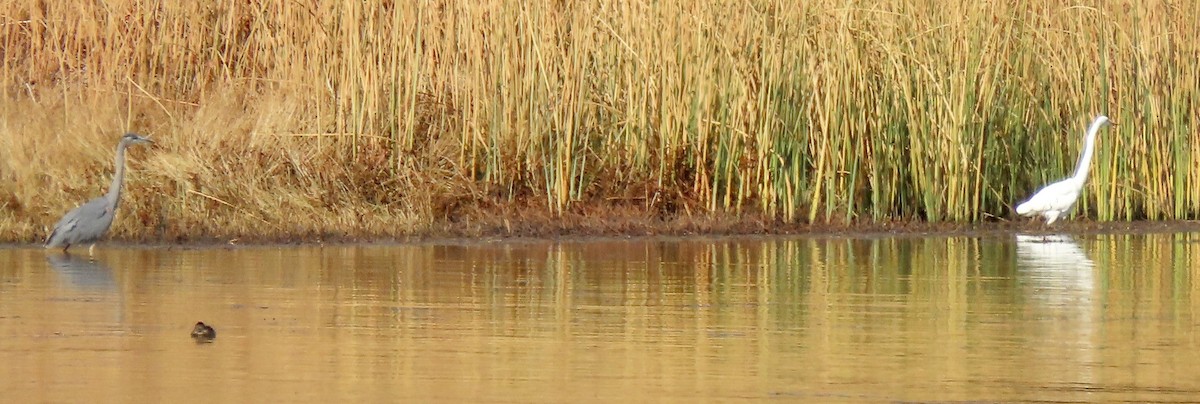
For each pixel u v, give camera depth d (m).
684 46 65.88
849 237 64.38
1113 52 71.06
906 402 28.84
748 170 66.06
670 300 42.84
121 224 59.12
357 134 64.56
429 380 30.75
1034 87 71.75
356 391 29.64
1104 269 51.84
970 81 68.44
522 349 34.47
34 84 71.94
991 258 55.72
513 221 63.28
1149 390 30.06
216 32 71.06
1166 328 37.91
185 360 32.81
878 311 40.84
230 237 59.44
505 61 65.00
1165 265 53.41
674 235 63.47
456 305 41.44
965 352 34.31
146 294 43.22
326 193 61.84
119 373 31.30
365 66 65.31
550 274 49.00
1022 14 70.25
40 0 74.12
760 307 41.41
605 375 31.34
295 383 30.36
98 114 65.75
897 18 68.12
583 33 65.38
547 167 65.12
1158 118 71.25
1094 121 67.56
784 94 66.56
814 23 66.62
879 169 67.88
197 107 68.50
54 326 37.22
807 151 67.94
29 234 58.97
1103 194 71.12
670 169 65.88
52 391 29.44
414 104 64.69
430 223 62.22
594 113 66.50
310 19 66.44
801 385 30.39
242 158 62.50
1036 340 36.03
